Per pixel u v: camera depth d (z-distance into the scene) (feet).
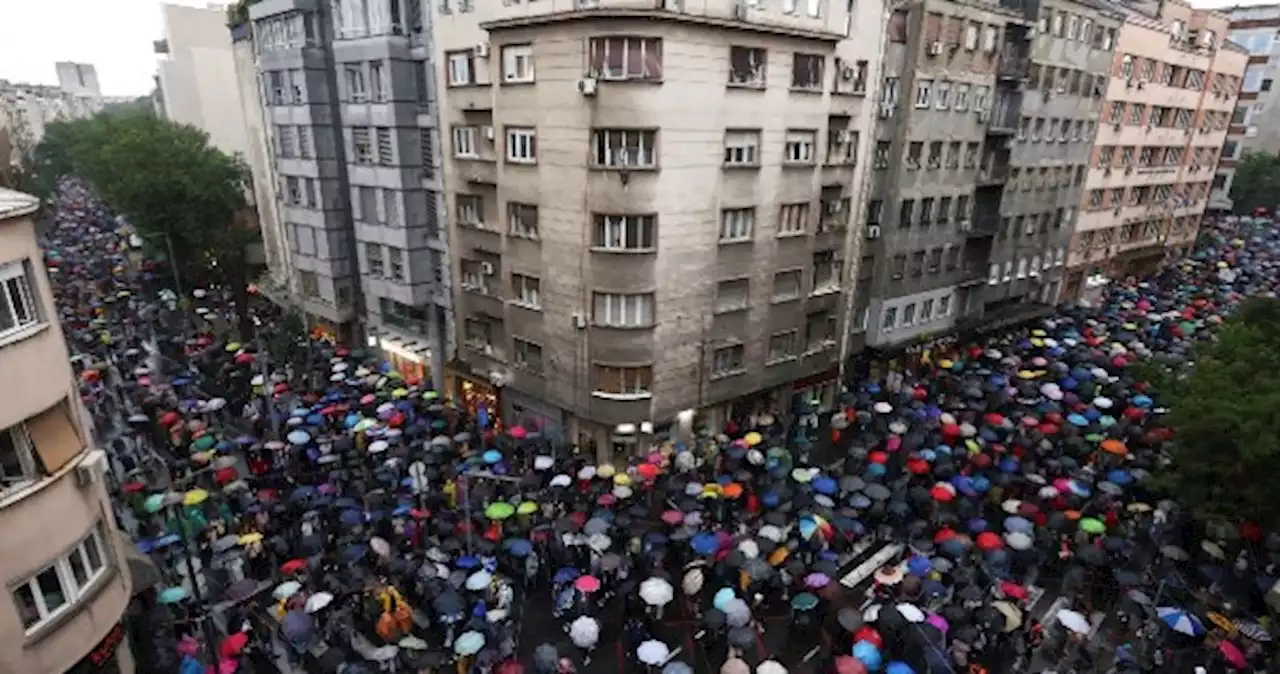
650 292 96.99
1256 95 266.16
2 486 47.83
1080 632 66.49
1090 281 194.80
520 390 112.98
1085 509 90.43
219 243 162.91
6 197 49.49
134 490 90.48
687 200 95.91
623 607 74.84
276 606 76.48
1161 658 69.77
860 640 64.75
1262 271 216.54
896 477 99.14
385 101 118.42
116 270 204.85
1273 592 74.79
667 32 86.53
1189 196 229.25
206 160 165.27
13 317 48.03
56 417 51.21
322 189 137.28
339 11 123.13
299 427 107.55
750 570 73.51
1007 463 97.71
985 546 79.41
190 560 70.69
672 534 82.12
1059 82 156.97
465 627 69.51
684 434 108.88
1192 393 84.33
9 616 47.11
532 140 98.37
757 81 98.37
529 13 94.94
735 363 112.27
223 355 143.02
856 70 111.45
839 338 127.54
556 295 102.27
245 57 152.25
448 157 111.96
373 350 145.07
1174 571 81.25
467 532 79.25
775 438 112.37
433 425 110.01
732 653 66.08
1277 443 68.80
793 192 108.68
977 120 138.82
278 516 86.07
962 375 139.44
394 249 129.18
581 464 102.58
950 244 145.48
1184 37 198.90
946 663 64.13
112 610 54.60
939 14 122.21
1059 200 173.06
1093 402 120.06
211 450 100.83
